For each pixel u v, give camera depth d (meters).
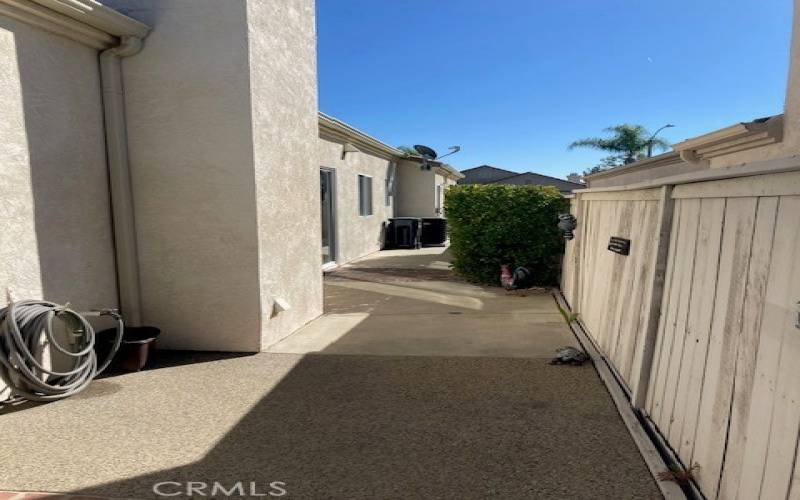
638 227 3.91
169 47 4.80
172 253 5.02
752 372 2.10
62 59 4.27
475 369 4.38
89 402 3.76
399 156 16.94
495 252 8.82
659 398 3.10
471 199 8.99
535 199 8.52
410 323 6.16
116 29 4.52
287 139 5.59
